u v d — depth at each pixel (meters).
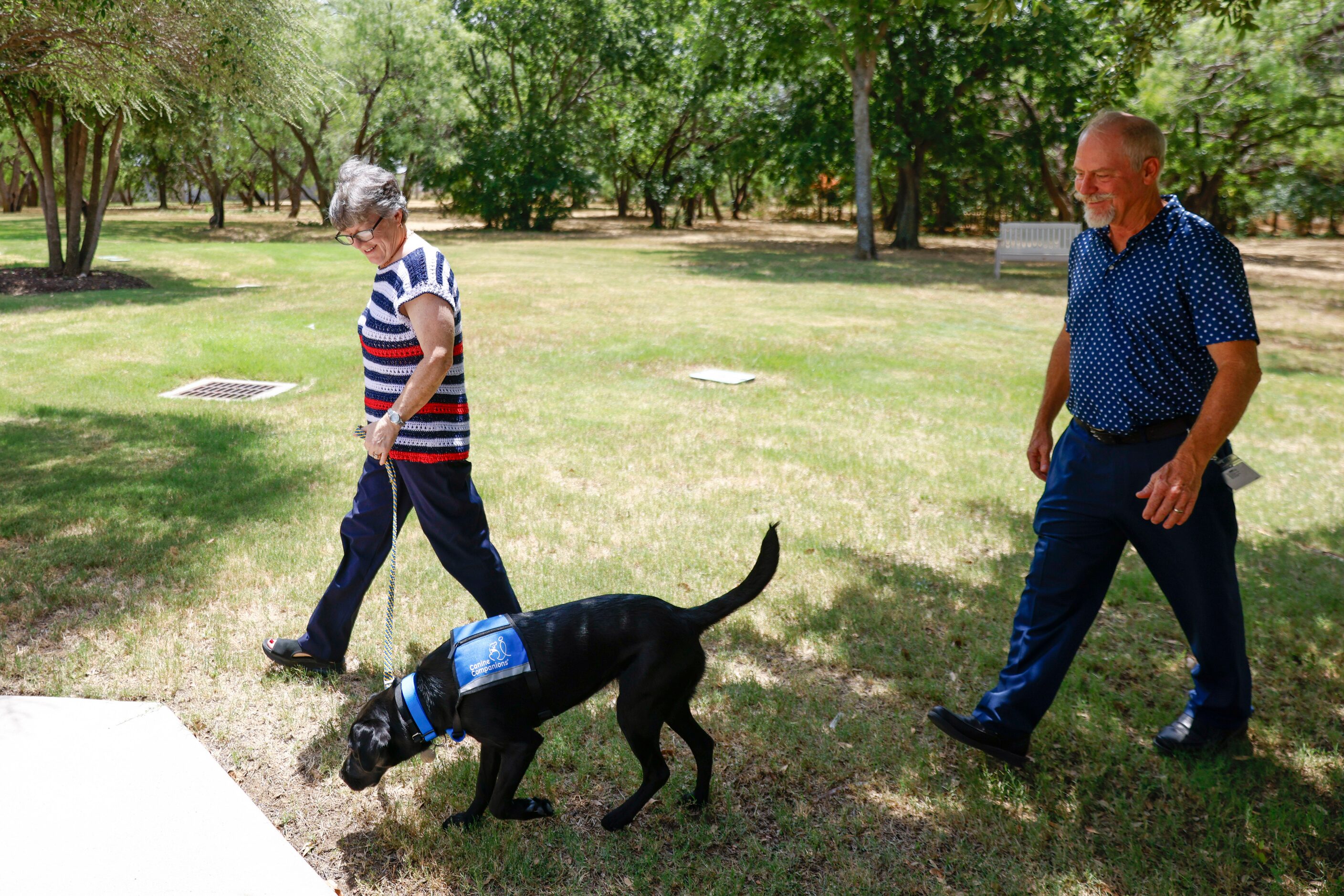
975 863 2.69
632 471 6.40
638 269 21.39
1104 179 2.78
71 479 5.84
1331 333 13.88
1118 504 2.93
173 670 3.60
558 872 2.63
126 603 4.16
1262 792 3.02
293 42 15.12
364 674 3.69
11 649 3.74
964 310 15.09
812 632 4.11
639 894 2.56
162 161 40.56
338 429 7.29
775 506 5.77
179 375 9.29
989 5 5.25
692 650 2.77
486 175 39.88
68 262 18.58
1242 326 2.66
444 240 33.66
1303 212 34.16
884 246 33.12
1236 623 3.04
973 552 5.12
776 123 32.34
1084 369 2.97
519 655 2.62
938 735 3.36
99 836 2.65
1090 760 3.20
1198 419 2.70
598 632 2.69
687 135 45.72
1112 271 2.87
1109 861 2.68
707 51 29.16
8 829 2.66
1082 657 3.95
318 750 3.18
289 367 9.62
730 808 2.90
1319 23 22.70
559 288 16.44
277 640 3.62
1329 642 4.06
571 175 40.12
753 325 12.77
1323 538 5.43
